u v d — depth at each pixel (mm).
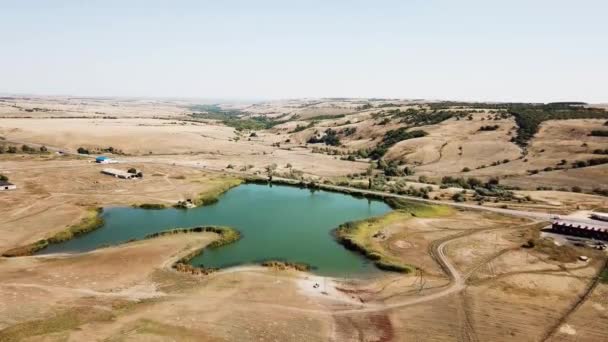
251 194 124125
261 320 51938
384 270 69375
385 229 89312
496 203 110312
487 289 61969
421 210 103812
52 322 49094
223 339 47344
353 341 48250
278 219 98688
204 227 87812
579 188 124438
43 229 84750
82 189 118062
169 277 64250
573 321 53250
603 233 82500
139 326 49031
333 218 100250
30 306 53062
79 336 46375
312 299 58375
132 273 65188
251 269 69125
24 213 94312
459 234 86500
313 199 119188
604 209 103500
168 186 125250
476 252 76625
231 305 55531
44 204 101750
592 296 59906
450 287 62625
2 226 85438
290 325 51125
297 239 84875
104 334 47094
